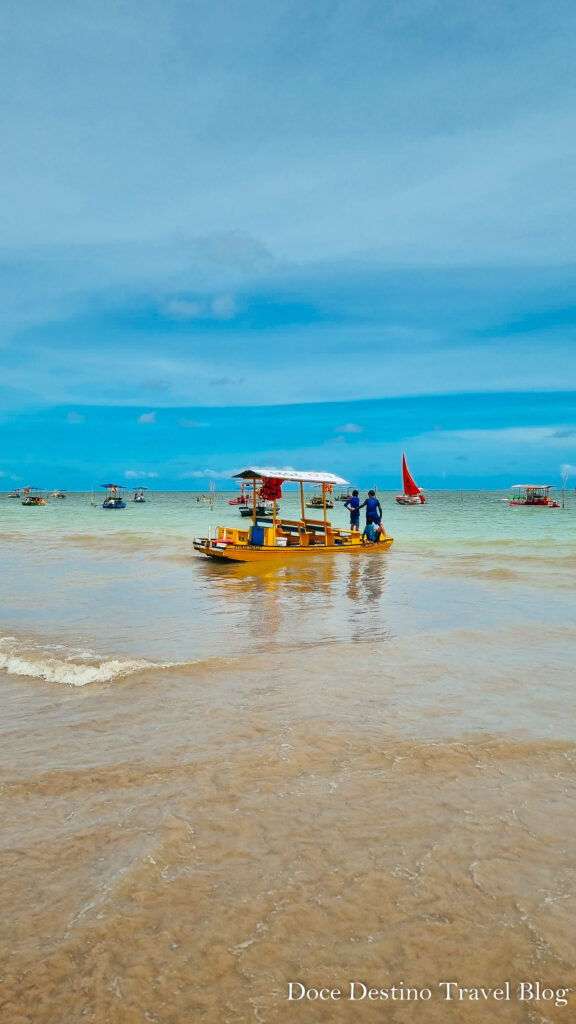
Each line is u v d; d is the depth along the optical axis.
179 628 8.70
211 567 15.96
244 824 3.52
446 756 4.41
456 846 3.29
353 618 9.41
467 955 2.53
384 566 16.05
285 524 19.33
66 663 6.70
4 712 5.36
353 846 3.30
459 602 10.80
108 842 3.34
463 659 7.00
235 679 6.25
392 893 2.91
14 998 2.30
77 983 2.37
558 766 4.25
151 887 2.94
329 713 5.27
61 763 4.32
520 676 6.34
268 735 4.80
